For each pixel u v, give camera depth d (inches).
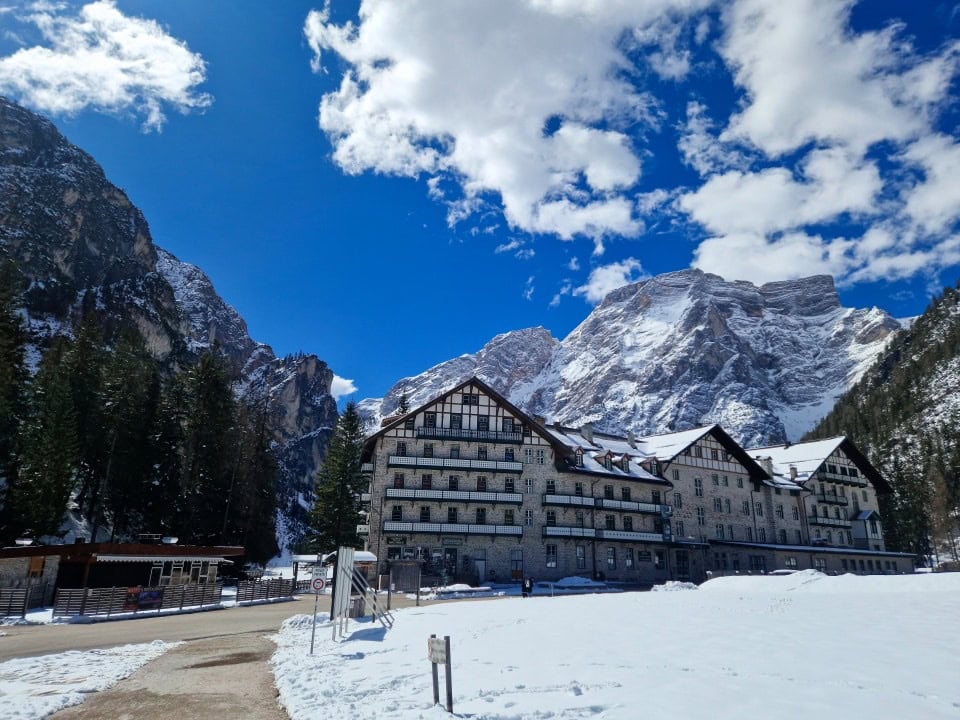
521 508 2613.2
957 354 7549.2
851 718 391.5
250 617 1318.9
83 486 2647.6
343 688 560.4
